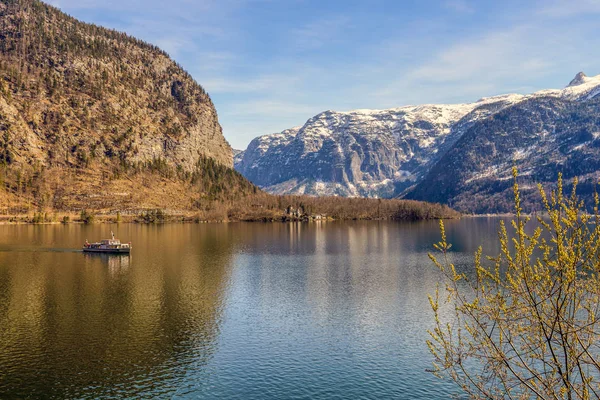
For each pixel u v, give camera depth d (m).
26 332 76.94
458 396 53.12
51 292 105.50
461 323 79.81
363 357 66.62
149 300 99.19
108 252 172.75
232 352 68.94
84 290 108.00
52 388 56.91
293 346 71.38
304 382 58.78
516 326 22.97
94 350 69.25
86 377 60.06
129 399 54.53
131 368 63.00
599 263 19.88
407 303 96.69
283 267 145.38
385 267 145.25
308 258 166.38
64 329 78.56
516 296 22.34
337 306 94.88
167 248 194.12
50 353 67.75
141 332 77.75
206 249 192.25
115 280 120.69
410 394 55.12
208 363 64.81
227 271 136.75
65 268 138.62
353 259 163.88
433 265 147.50
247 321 84.44
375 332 77.62
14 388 56.78
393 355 67.19
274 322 83.81
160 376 60.53
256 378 60.06
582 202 20.77
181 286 114.19
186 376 60.59
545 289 21.19
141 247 197.38
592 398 26.30
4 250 178.38
